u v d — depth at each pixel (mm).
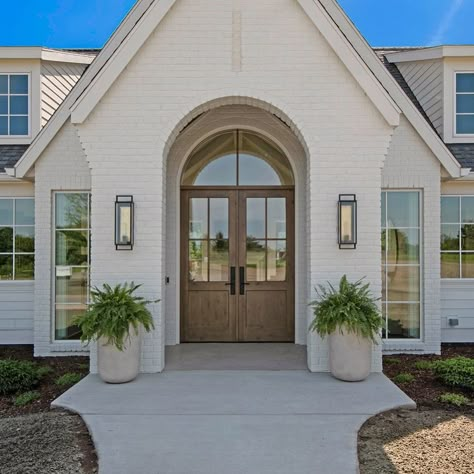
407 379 6359
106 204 6531
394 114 6477
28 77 9281
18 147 9148
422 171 7906
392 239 8156
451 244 8727
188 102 6559
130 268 6508
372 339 6023
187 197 8547
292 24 6586
